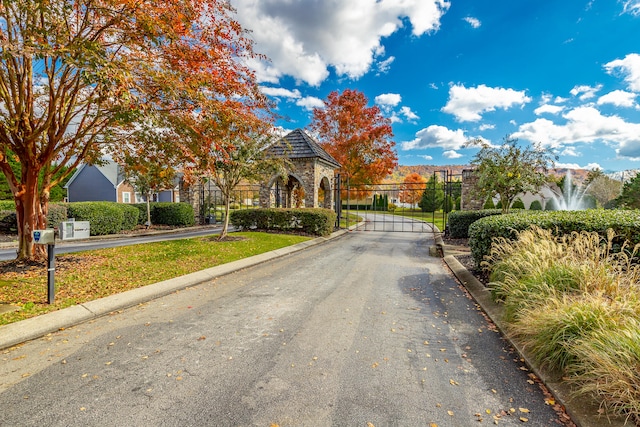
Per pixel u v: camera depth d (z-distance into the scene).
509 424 2.39
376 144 28.44
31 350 3.58
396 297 5.81
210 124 6.92
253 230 16.58
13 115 6.54
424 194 39.56
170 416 2.44
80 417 2.41
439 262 9.29
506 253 5.90
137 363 3.31
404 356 3.52
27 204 7.25
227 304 5.37
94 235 15.66
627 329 2.75
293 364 3.31
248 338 3.98
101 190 34.44
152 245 10.75
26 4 4.71
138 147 8.40
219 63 6.64
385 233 17.92
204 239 12.52
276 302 5.49
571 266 4.45
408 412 2.52
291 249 11.19
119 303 5.11
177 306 5.26
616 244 5.45
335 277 7.37
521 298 4.27
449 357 3.50
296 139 19.52
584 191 30.89
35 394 2.72
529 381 3.00
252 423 2.37
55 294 5.29
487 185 11.10
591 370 2.59
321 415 2.47
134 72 5.91
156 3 5.30
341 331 4.22
